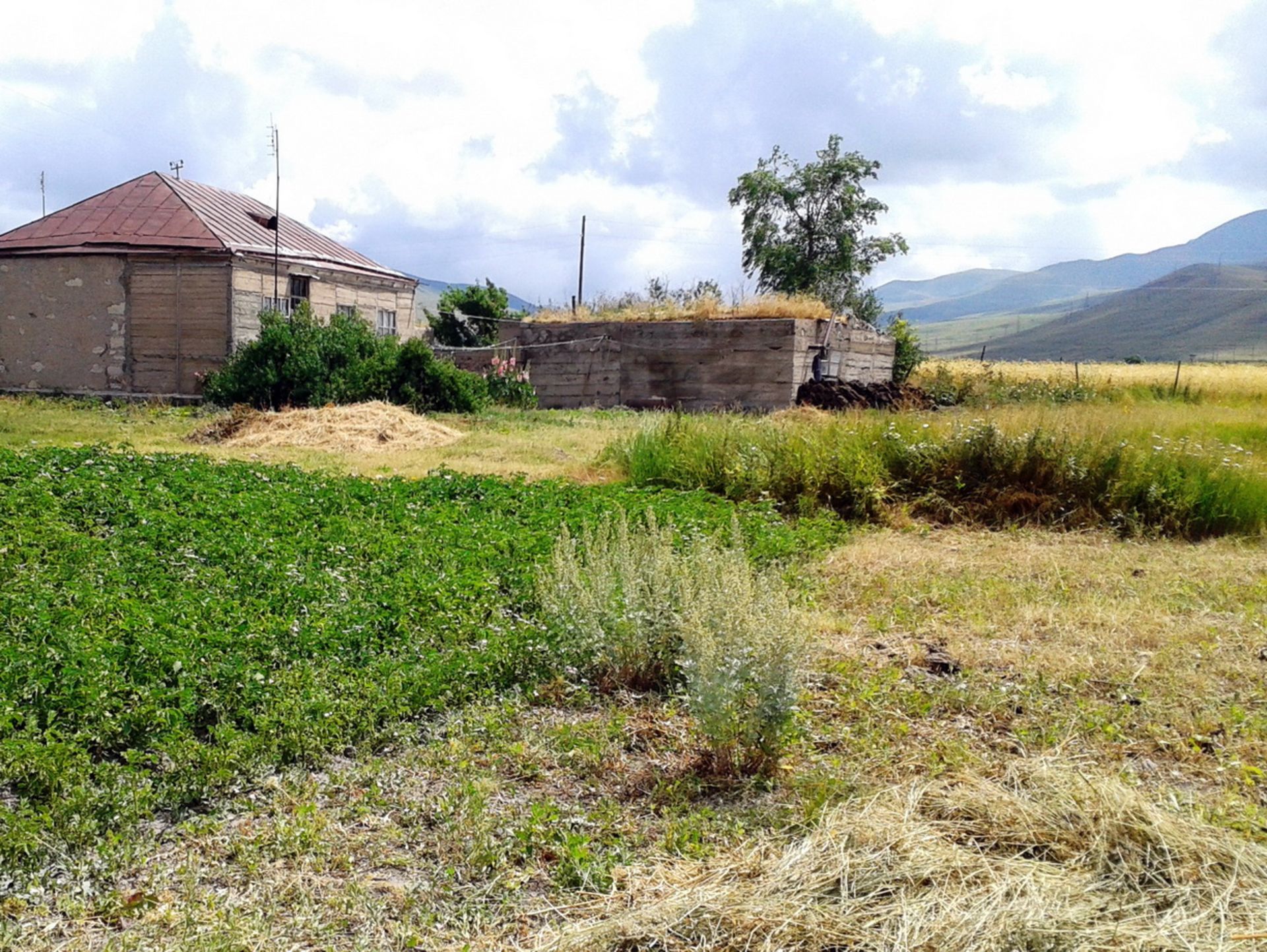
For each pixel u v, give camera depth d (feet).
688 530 30.19
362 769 14.92
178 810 13.66
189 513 30.19
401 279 104.32
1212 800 14.19
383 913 11.37
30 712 15.17
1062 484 38.22
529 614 22.24
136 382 85.15
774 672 15.11
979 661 20.33
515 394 85.10
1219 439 44.68
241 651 17.79
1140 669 19.43
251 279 84.23
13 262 87.20
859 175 154.61
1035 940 10.27
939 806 13.16
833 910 10.85
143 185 93.71
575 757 15.66
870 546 32.27
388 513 31.65
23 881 11.75
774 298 86.02
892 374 100.94
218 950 10.37
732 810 14.01
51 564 23.95
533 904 11.64
